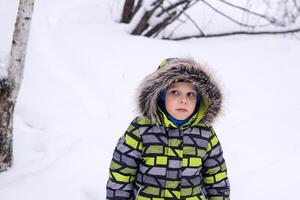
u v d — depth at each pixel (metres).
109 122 3.62
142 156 1.74
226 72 4.31
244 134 3.46
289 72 4.48
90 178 2.83
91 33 4.77
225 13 5.64
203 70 1.69
